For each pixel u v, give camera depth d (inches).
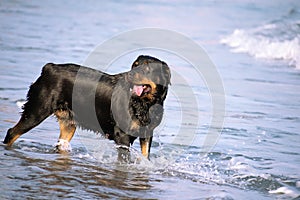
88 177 347.3
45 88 402.0
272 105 555.5
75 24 1096.2
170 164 382.9
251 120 497.0
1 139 417.1
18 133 405.4
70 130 411.5
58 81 400.5
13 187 314.3
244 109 535.8
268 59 818.8
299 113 525.0
